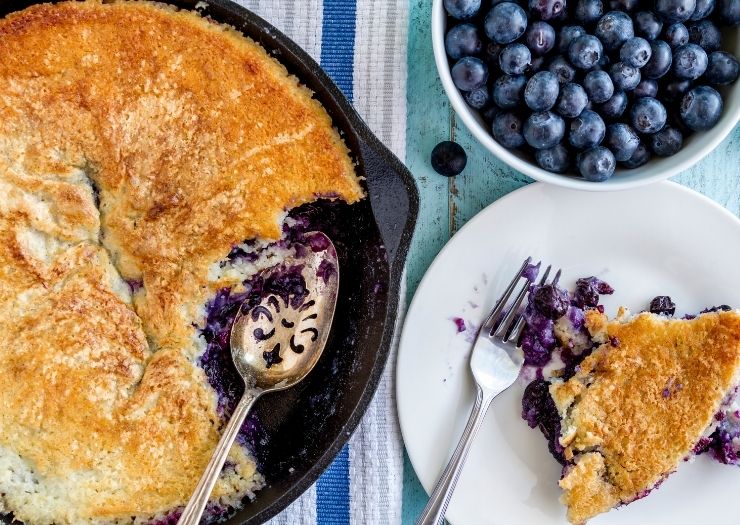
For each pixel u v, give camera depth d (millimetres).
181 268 647
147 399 640
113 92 644
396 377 707
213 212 646
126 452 638
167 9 653
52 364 633
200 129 646
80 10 646
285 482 653
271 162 649
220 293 658
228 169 646
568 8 662
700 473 715
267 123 649
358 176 654
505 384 706
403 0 708
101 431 636
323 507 708
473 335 711
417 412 707
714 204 706
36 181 640
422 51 721
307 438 670
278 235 652
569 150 669
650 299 718
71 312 638
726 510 712
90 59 644
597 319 702
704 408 689
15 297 636
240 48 652
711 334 693
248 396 659
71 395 633
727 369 688
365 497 706
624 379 697
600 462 695
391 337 645
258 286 667
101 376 637
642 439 692
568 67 655
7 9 651
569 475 693
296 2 706
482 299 710
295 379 664
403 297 715
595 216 709
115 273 648
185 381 647
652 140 672
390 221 646
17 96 642
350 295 672
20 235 636
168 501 644
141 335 645
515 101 664
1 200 636
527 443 713
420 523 687
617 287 719
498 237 708
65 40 644
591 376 704
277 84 651
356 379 664
